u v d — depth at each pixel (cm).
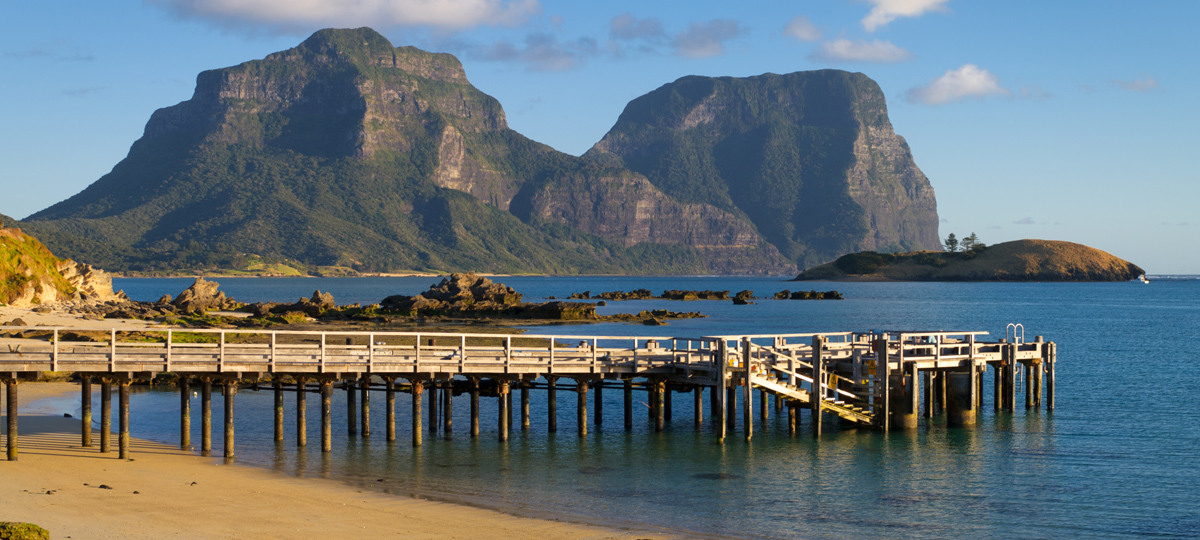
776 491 3294
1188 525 2994
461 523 2683
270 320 11038
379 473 3400
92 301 10719
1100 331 11912
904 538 2794
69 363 3275
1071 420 4819
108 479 3031
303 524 2567
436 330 10644
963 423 4556
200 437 4072
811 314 16500
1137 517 3081
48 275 10131
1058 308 18688
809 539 2744
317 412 4922
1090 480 3553
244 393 5584
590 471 3544
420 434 3938
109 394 3534
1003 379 5106
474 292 15388
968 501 3228
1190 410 5197
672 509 3017
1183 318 14938
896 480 3494
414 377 3922
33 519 2439
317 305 13038
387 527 2584
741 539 2709
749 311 17712
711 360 4153
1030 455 3969
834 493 3284
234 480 3148
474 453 3838
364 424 4162
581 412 4228
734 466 3666
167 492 2886
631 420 4397
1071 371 7250
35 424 4172
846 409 4256
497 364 3912
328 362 3662
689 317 14850
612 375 4316
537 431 4425
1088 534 2892
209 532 2425
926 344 4806
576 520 2814
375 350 3922
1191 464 3828
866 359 4322
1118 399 5653
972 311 17488
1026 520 3022
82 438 3697
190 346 3562
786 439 4203
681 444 4088
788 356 4228
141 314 10450
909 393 4316
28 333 6012
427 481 3291
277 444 3894
